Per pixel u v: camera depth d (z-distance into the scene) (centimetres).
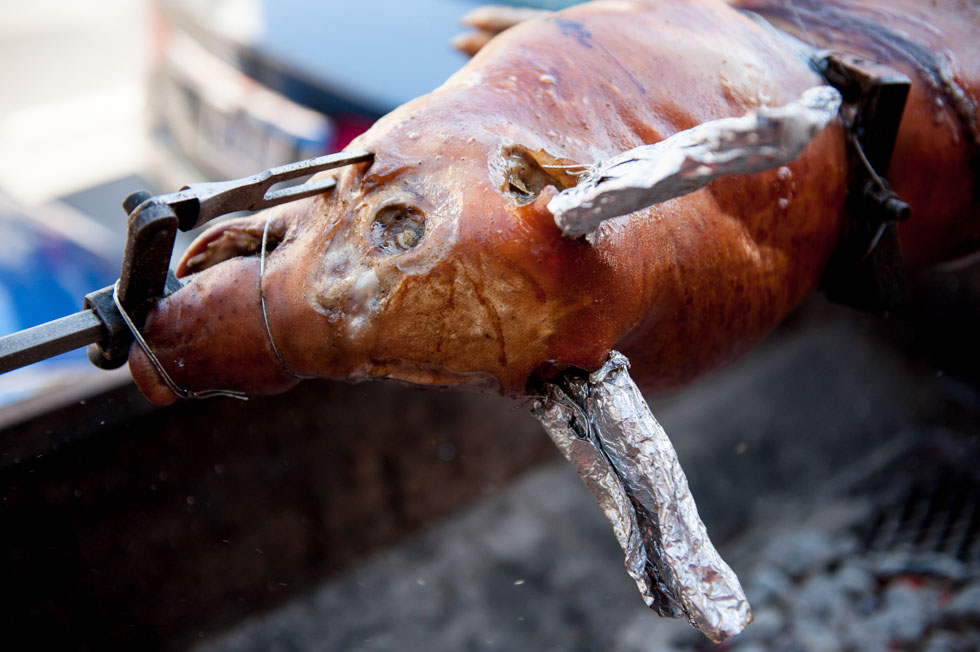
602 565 158
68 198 253
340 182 94
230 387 95
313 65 167
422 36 168
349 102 163
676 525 92
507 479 169
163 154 200
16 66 363
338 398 141
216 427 133
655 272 96
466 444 160
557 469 173
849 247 113
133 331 92
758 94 104
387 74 163
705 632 92
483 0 173
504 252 90
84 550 128
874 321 181
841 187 110
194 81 188
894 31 115
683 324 102
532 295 91
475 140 92
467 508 165
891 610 134
